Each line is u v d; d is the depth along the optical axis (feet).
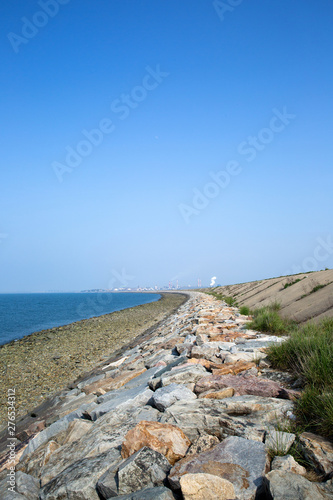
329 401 11.23
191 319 51.80
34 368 42.27
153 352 34.86
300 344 17.79
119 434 13.07
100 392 23.84
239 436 10.84
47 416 23.25
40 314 153.17
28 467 13.57
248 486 8.36
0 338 78.02
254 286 113.70
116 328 82.69
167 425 11.53
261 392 14.16
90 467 10.77
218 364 19.72
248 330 32.83
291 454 9.75
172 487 8.93
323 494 7.68
